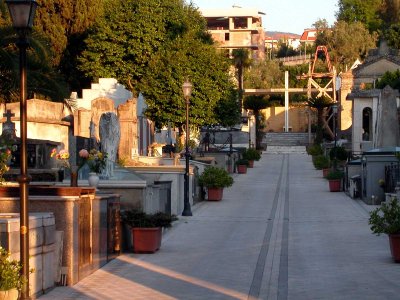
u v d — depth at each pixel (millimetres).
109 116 21641
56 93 33531
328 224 25562
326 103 76000
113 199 17266
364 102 54062
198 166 36938
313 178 47938
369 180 32438
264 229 24250
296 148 78625
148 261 17047
